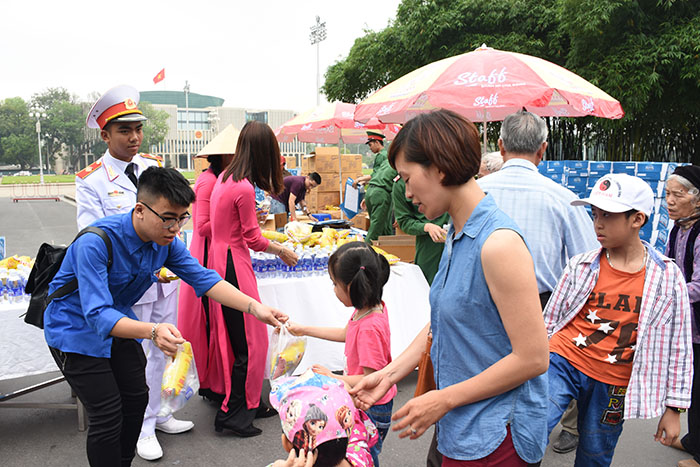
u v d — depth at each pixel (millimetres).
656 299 2021
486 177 2557
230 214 3006
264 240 3098
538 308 1232
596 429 2148
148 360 3039
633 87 9781
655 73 9500
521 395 1340
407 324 3945
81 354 2117
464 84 3381
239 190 2951
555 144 13273
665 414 2045
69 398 3842
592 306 2135
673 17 9922
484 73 3412
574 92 3445
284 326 2354
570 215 2416
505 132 2533
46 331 2158
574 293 2170
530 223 2408
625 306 2066
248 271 3121
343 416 1434
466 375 1350
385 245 4422
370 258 2086
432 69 3750
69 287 2121
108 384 2164
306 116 7602
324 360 3703
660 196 6125
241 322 3109
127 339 2305
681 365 2014
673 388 2020
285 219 5969
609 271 2119
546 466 2885
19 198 40062
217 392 3340
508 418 1336
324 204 9898
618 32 10242
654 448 3123
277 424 3396
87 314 1989
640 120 11047
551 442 3184
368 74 17344
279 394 1490
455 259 1337
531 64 3576
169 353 1976
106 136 2955
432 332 1449
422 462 2955
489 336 1297
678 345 2020
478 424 1343
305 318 3643
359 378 2010
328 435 1391
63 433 3309
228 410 3219
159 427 3273
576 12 10367
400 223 4055
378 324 2096
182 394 2289
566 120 12602
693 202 2764
